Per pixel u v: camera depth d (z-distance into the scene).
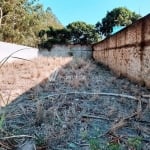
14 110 4.39
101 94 5.70
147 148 2.99
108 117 4.12
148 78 6.33
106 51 13.34
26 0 23.11
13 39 21.75
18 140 3.09
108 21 30.95
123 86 6.75
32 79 7.94
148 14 6.27
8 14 20.98
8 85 7.04
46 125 3.67
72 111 4.32
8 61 14.27
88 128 3.65
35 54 20.81
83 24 30.56
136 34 7.21
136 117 4.03
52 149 2.95
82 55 25.20
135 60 7.34
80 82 7.27
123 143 3.09
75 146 3.05
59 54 26.12
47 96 5.36
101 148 2.83
